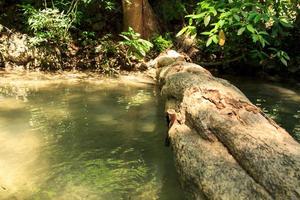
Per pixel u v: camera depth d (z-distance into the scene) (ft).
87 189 10.39
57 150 12.58
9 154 12.14
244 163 8.79
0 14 24.76
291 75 23.79
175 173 11.43
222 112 10.75
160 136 13.96
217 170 9.00
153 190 10.46
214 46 23.68
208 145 10.14
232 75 23.89
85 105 16.89
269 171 8.09
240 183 8.38
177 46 25.14
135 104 17.29
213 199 8.48
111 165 11.77
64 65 23.16
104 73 22.71
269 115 16.33
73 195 10.09
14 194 10.00
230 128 9.89
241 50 24.00
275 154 8.47
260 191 7.94
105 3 26.20
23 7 23.68
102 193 10.23
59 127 14.39
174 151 11.30
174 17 27.22
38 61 22.71
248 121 10.24
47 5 25.52
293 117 16.15
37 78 21.06
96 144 13.12
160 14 27.30
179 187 10.65
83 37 24.26
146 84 20.76
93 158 12.16
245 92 20.04
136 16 24.73
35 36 22.89
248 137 9.28
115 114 15.93
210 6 18.52
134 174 11.29
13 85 19.53
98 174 11.21
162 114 16.14
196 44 24.73
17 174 11.00
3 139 13.15
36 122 14.75
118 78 21.79
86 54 23.68
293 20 24.58
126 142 13.37
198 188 9.24
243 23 17.21
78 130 14.20
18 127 14.20
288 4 22.91
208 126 10.53
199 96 12.15
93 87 19.83
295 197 7.34
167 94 15.64
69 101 17.38
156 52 24.71
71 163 11.78
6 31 23.71
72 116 15.52
